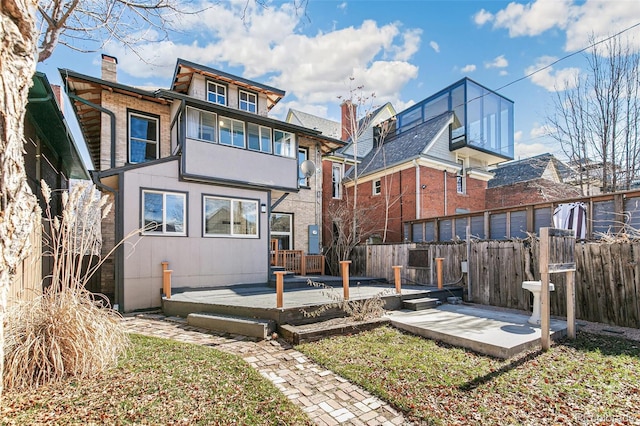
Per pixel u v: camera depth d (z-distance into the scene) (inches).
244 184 360.8
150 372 129.0
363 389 126.9
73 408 100.6
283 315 197.6
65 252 149.7
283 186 398.3
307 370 145.2
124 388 114.8
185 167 322.3
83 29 186.1
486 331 188.9
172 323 231.1
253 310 208.7
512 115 625.6
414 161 546.9
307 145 524.4
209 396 112.7
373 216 624.4
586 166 382.3
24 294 153.6
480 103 581.0
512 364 149.6
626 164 344.8
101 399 106.8
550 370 143.2
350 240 530.0
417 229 433.7
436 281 350.6
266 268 369.1
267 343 181.2
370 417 107.6
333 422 104.3
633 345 178.2
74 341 127.0
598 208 263.7
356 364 148.9
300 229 510.0
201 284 323.0
